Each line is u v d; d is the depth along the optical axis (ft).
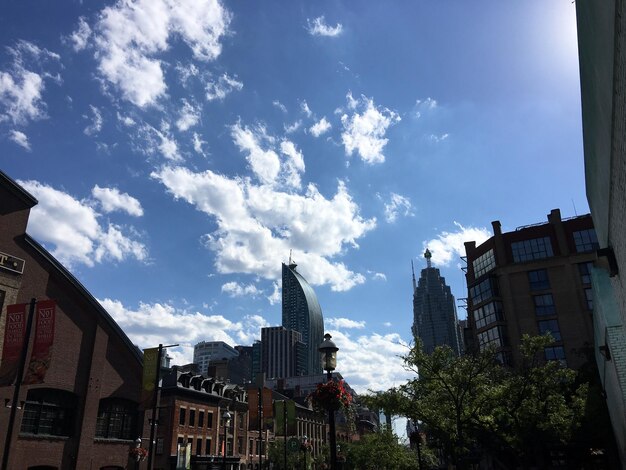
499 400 77.46
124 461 116.78
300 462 218.38
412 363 74.54
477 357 78.43
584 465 130.00
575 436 111.55
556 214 242.78
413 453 203.10
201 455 167.02
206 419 176.04
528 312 231.50
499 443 88.58
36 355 77.82
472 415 73.61
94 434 110.32
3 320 93.56
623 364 55.01
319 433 317.01
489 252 255.70
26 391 96.99
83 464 105.70
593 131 36.70
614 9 22.13
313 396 55.11
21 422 95.86
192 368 208.54
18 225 101.60
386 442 197.98
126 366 122.31
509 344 230.89
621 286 42.80
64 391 106.32
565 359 218.59
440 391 74.64
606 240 46.96
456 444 75.20
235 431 196.65
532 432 80.94
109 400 116.98
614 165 32.83
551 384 79.97
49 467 99.81
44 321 80.07
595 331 78.74
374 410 79.10
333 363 55.83
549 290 231.91
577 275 229.66
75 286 112.47
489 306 243.19
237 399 202.69
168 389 159.22
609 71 26.96
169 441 153.48
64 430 105.29
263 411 147.95
